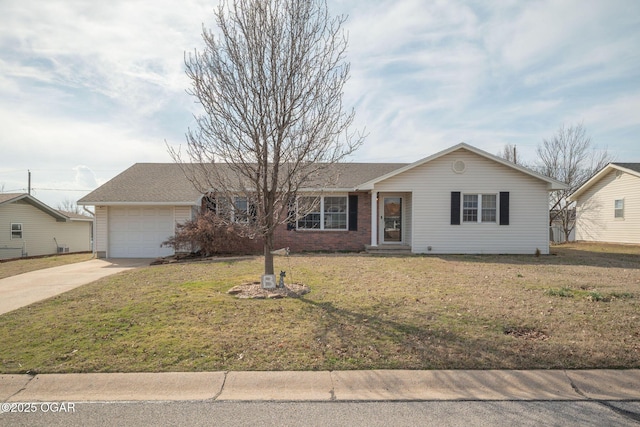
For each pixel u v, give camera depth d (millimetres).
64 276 10945
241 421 3584
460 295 7742
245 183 9031
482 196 16297
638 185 21453
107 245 16438
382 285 8797
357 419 3619
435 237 16234
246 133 7418
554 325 5836
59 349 5039
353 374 4441
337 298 7484
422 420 3598
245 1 7363
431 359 4734
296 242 17266
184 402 3975
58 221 26594
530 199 16234
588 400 3996
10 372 4465
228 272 10883
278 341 5258
